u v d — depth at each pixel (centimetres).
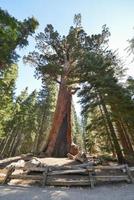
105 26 2702
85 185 1134
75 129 5291
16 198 835
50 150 2486
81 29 2755
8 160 2030
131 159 2142
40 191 978
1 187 1049
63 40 2755
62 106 2689
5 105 3353
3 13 1634
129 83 2084
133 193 920
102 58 2189
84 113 2253
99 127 2639
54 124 2634
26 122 4741
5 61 1867
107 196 887
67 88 2692
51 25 2744
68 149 2597
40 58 2798
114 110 2039
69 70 2605
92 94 2056
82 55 2559
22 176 1191
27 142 5275
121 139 2677
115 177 1175
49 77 2811
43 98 4738
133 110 1938
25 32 1969
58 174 1231
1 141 5169
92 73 2098
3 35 1579
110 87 1953
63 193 941
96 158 2277
